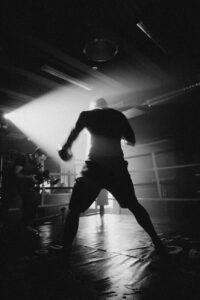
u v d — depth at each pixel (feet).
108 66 15.37
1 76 16.15
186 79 16.79
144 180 18.11
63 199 18.38
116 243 7.87
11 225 12.21
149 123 19.16
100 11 10.77
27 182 11.01
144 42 13.21
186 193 15.55
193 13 11.33
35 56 14.05
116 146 5.75
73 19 11.04
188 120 16.96
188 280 4.27
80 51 13.43
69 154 6.02
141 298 3.68
